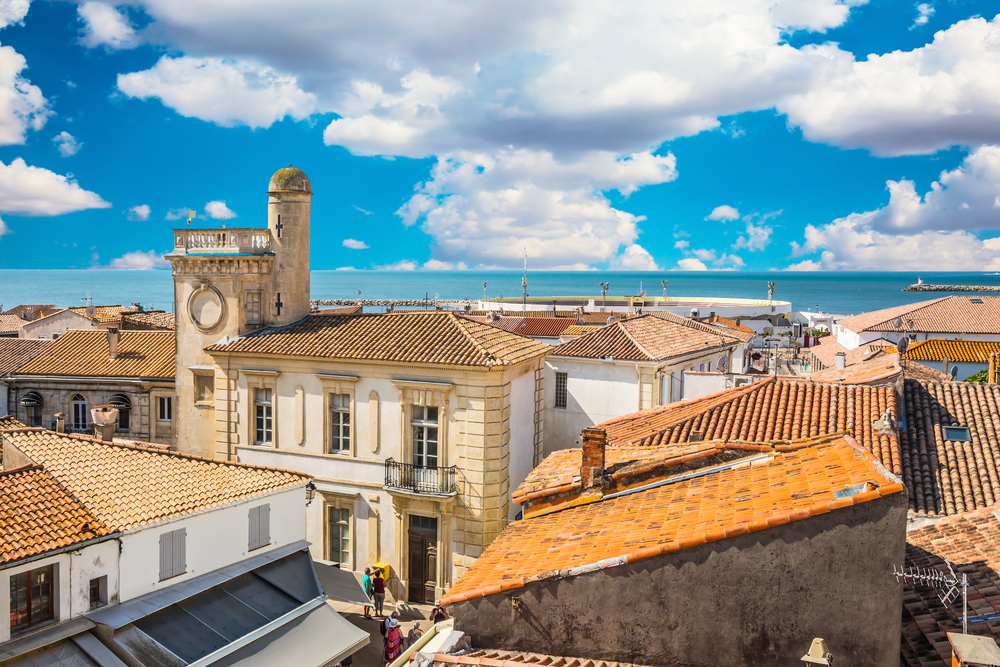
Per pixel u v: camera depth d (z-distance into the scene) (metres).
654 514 12.75
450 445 31.36
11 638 18.08
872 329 66.62
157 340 44.75
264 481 25.19
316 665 21.42
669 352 39.94
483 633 11.40
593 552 11.57
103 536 19.83
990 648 8.70
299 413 33.69
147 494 22.48
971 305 72.50
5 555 17.88
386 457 32.28
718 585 10.13
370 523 32.53
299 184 37.53
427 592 31.95
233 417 34.91
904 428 20.78
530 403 35.03
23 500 20.19
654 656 10.46
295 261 37.75
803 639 9.76
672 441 20.31
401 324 34.41
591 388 39.31
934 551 13.40
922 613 11.08
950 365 53.44
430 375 31.31
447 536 31.42
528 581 11.07
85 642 19.23
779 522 9.82
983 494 17.88
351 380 32.50
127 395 40.97
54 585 18.98
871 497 9.48
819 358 56.41
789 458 13.55
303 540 26.28
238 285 36.31
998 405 21.84
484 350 31.22
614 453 18.38
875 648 9.47
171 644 20.14
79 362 42.34
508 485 32.31
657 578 10.43
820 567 9.68
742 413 21.27
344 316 36.41
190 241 37.31
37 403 41.66
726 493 12.58
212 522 23.03
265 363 34.19
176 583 21.95
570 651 10.90
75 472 22.66
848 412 20.73
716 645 10.15
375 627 29.19
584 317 75.94
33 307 101.88
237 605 22.50
